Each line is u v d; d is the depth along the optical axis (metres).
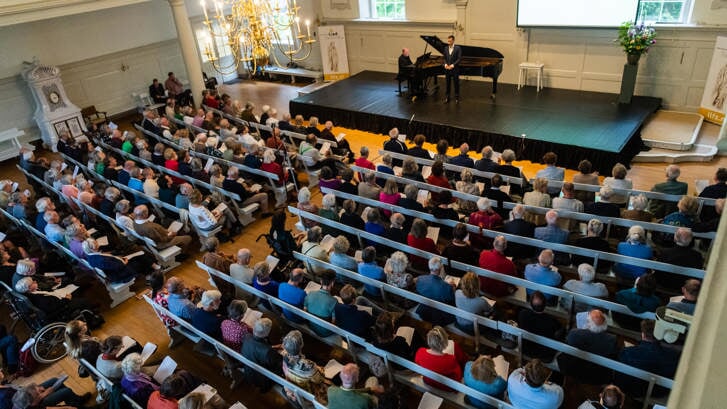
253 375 4.49
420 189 6.76
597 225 4.95
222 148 8.84
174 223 7.03
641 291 4.07
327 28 13.91
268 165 7.86
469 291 4.32
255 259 7.00
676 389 0.82
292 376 3.99
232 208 7.74
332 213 6.22
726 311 0.75
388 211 6.54
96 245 6.06
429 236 5.77
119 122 13.20
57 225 6.76
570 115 9.58
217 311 5.08
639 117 9.14
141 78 13.84
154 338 5.76
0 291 6.63
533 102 10.46
